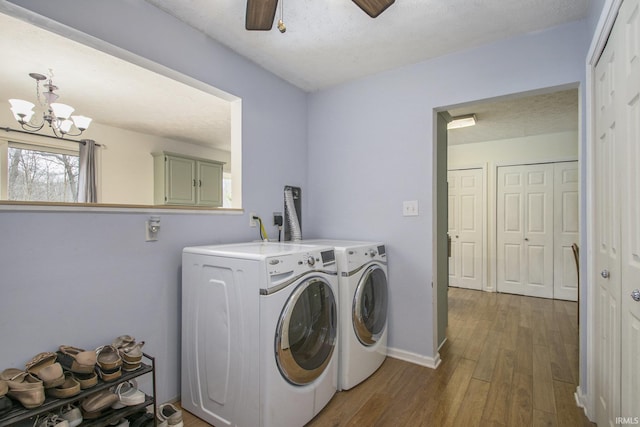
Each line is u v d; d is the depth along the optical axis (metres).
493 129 4.06
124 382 1.46
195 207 1.98
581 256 1.84
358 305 2.04
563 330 3.05
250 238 2.38
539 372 2.22
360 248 2.14
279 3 1.74
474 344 2.73
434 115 2.43
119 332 1.63
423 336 2.39
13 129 3.30
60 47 2.16
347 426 1.65
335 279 1.91
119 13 1.62
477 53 2.21
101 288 1.57
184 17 1.87
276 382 1.47
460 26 1.97
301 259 1.65
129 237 1.67
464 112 3.37
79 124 2.73
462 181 4.95
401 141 2.51
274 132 2.62
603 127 1.51
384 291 2.40
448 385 2.05
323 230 2.92
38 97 2.89
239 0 1.72
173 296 1.88
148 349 1.75
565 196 4.25
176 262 1.89
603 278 1.51
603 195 1.52
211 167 5.26
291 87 2.81
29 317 1.34
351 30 2.01
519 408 1.80
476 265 4.82
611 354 1.40
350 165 2.77
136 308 1.70
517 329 3.09
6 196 3.32
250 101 2.39
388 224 2.57
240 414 1.52
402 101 2.51
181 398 1.84
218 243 2.14
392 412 1.77
